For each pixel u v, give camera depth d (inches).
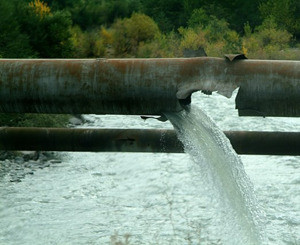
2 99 343.6
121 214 554.3
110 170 733.3
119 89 331.6
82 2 2679.6
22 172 736.3
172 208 565.6
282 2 2438.5
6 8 1229.7
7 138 414.0
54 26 1457.9
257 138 399.2
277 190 637.9
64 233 506.0
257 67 323.9
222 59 329.7
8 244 486.3
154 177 680.4
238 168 357.7
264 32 2273.6
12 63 344.2
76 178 705.6
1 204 592.1
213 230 497.7
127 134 408.2
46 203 597.3
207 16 2516.0
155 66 331.6
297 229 519.5
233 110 1153.4
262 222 352.2
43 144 414.6
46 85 337.7
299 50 2241.6
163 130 408.2
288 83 319.0
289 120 1059.9
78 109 341.4
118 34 2265.0
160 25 2701.8
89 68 336.2
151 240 478.6
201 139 342.6
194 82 325.4
